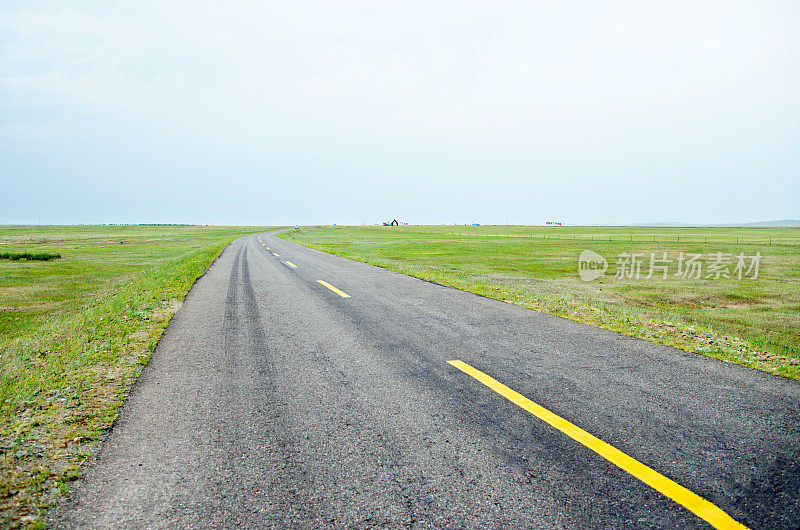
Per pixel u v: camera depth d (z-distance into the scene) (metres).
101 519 2.23
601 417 3.36
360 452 2.89
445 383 4.18
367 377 4.39
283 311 8.04
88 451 2.92
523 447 2.91
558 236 80.69
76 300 12.27
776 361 4.86
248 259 22.02
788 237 73.75
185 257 24.17
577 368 4.57
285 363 4.89
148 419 3.43
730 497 2.33
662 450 2.84
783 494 2.35
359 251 34.88
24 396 3.87
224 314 7.79
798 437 3.01
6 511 2.27
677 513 2.20
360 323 6.96
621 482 2.48
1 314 10.33
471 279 15.74
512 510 2.26
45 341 6.46
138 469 2.70
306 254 26.27
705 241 59.44
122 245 51.81
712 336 6.05
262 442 3.04
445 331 6.35
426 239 64.69
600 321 7.02
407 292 10.35
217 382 4.29
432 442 3.01
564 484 2.48
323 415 3.49
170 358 5.11
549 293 13.34
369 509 2.29
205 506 2.33
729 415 3.38
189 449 2.95
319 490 2.47
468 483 2.51
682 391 3.90
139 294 10.05
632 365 4.68
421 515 2.23
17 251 37.03
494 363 4.78
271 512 2.28
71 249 42.66
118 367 4.76
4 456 2.84
